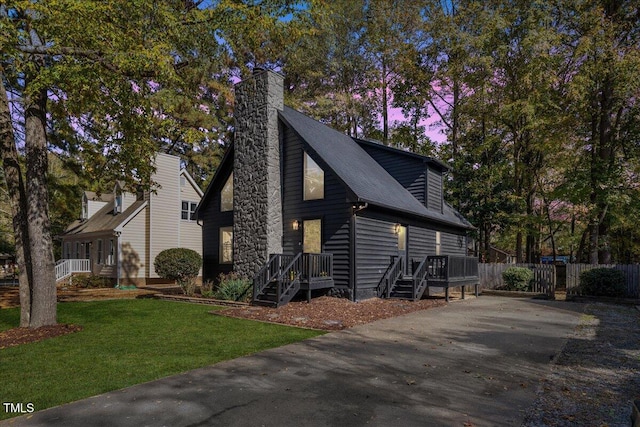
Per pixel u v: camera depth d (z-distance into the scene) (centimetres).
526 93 2128
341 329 852
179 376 529
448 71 2461
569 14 2031
